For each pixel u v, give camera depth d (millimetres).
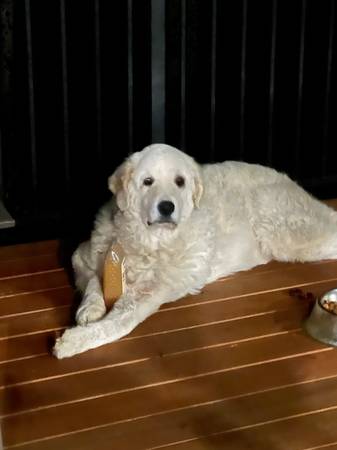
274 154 3729
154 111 3326
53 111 3461
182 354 2484
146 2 3250
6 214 2984
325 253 2988
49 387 2352
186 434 2193
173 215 2566
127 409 2273
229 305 2723
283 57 3615
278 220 2936
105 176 3463
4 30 3336
